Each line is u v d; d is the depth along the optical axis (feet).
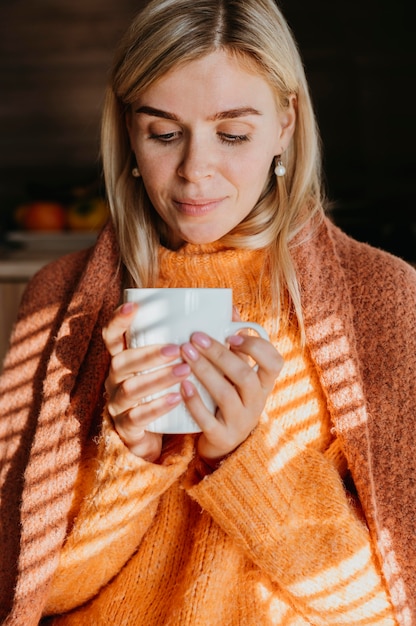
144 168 2.95
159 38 2.71
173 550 3.02
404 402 3.05
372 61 8.46
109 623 2.93
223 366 2.44
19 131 9.23
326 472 2.90
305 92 3.25
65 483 3.09
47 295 3.57
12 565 3.33
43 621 3.29
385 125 8.62
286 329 3.21
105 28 8.79
